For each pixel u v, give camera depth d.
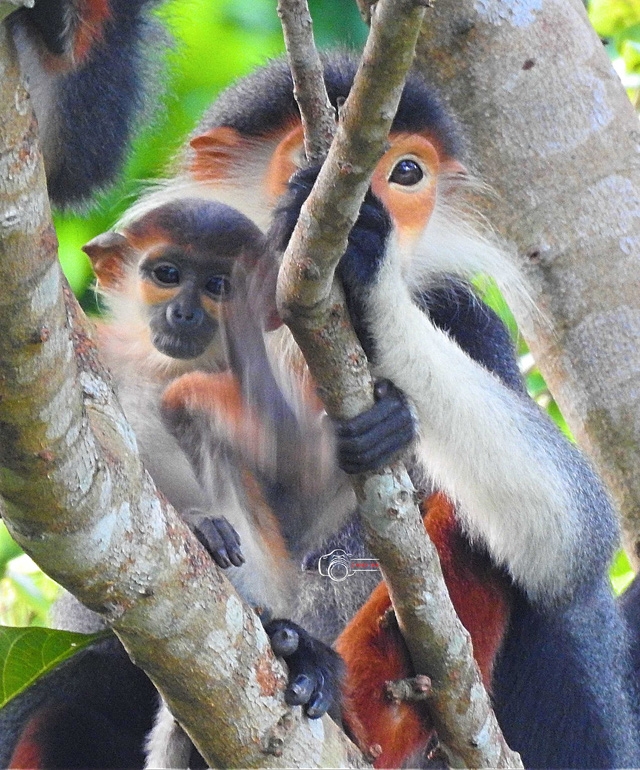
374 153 5.09
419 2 4.61
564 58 10.16
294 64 6.30
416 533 6.49
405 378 7.84
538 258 9.95
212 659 5.53
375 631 7.89
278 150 10.05
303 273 5.56
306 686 5.93
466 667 6.95
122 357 8.59
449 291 9.74
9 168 4.21
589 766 9.69
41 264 4.40
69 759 9.32
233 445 8.25
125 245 8.90
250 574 7.61
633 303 9.73
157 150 11.28
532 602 8.98
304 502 8.43
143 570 5.22
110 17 9.57
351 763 6.16
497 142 10.07
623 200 9.90
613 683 9.66
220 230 8.66
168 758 7.20
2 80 4.13
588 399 9.77
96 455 4.91
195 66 12.10
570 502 8.66
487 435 8.32
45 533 4.88
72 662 9.35
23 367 4.48
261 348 8.41
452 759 7.22
